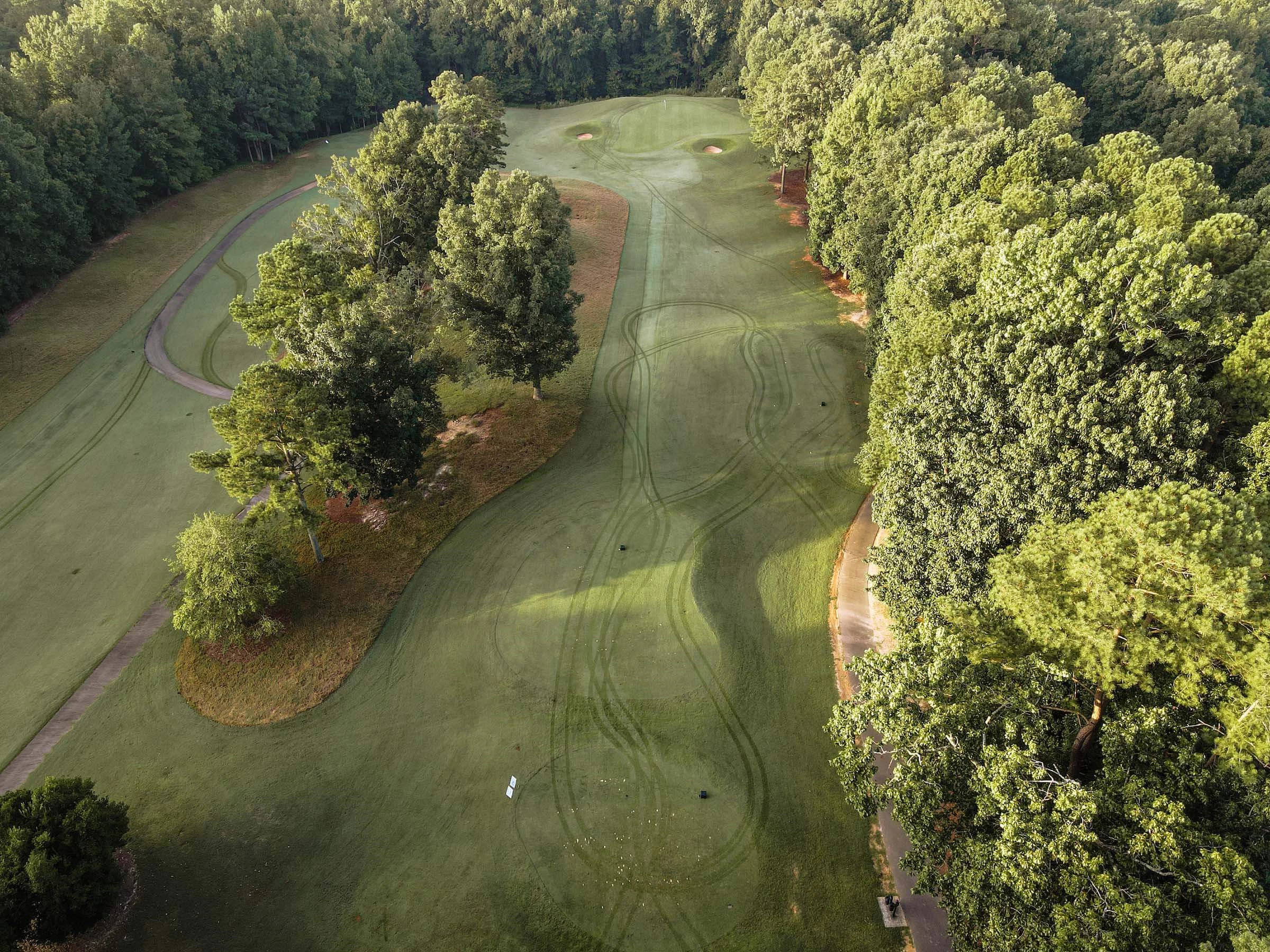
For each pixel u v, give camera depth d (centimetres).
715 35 15288
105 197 7988
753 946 2783
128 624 4153
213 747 3500
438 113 8275
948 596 3297
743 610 4194
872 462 4416
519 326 5122
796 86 9181
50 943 2695
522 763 3422
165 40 9331
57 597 4312
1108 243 3862
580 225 8938
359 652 3944
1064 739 2797
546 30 14388
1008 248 3884
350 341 4106
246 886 2977
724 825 3158
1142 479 3008
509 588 4350
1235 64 8862
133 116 8538
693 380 6353
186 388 6181
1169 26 11581
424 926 2853
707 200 9969
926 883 2412
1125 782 2364
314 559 4428
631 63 16062
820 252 7988
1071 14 11569
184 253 8156
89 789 2844
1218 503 2297
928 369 3922
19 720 3619
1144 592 2358
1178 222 4572
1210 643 2320
